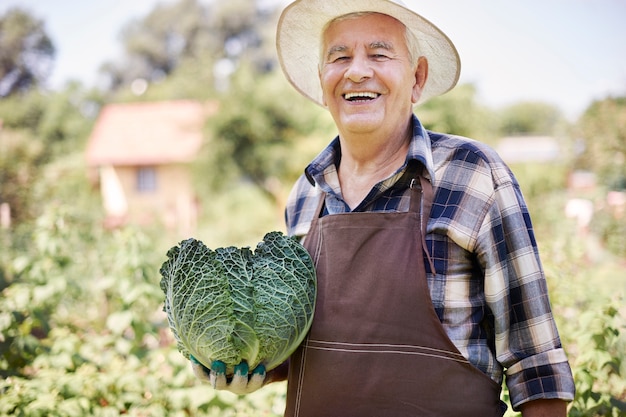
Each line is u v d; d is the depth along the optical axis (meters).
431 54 2.34
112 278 4.54
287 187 19.58
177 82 31.22
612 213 8.79
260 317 1.93
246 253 2.00
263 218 18.20
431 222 1.99
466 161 2.03
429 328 1.93
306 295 2.02
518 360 1.95
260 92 20.09
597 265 7.64
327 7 2.18
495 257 1.94
